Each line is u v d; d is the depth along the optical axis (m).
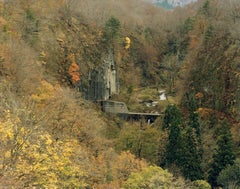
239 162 70.00
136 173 51.03
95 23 137.50
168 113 85.06
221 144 74.50
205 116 99.38
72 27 126.19
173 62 152.25
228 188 65.44
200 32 142.62
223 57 111.25
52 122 54.66
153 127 95.19
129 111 118.00
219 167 72.44
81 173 34.69
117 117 108.75
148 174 49.88
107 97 127.44
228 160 72.75
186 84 117.56
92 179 49.00
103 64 127.56
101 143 65.44
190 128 75.81
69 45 118.25
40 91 69.69
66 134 54.03
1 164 26.16
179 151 72.56
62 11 128.62
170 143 74.25
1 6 108.81
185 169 71.06
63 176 31.84
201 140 80.06
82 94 115.25
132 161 59.84
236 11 122.75
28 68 77.44
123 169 56.94
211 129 92.44
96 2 156.38
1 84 61.03
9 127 28.25
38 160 28.44
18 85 67.38
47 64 104.88
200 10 154.38
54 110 59.56
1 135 27.91
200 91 111.44
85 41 126.25
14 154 26.98
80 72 116.19
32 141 30.81
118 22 141.50
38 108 57.47
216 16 137.12
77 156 44.94
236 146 82.44
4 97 49.19
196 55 120.75
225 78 106.50
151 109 118.38
